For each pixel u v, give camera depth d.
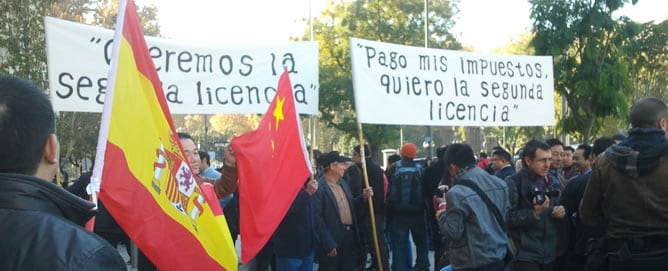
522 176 5.63
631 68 17.92
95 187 2.70
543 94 9.02
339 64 34.56
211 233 3.40
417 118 7.91
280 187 4.96
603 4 13.60
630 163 4.09
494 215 4.89
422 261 9.07
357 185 9.32
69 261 1.63
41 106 1.84
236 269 3.58
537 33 14.05
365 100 7.50
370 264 10.55
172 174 3.22
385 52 7.73
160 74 6.54
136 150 3.02
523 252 5.53
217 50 6.83
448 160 5.16
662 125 4.17
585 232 5.66
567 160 8.02
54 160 1.93
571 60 13.99
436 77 8.12
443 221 4.91
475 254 4.79
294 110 5.24
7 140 1.75
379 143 33.03
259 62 7.00
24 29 14.06
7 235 1.66
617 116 13.95
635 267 4.11
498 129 45.28
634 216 4.14
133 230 2.96
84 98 5.91
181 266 3.16
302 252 7.04
